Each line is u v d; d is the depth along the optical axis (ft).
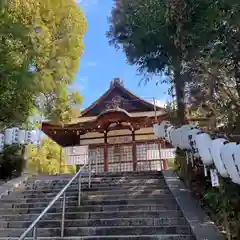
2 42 28.12
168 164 44.88
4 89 28.86
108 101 54.39
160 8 16.26
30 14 31.04
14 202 24.73
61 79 39.22
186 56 16.40
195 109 21.24
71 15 40.06
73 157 47.62
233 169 11.77
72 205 22.84
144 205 21.75
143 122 45.29
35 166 45.27
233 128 16.38
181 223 19.04
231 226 15.31
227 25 13.99
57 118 42.70
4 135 25.41
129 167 46.24
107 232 18.49
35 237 14.32
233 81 17.28
